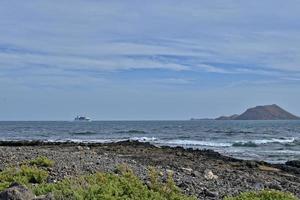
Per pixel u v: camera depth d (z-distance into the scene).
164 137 82.75
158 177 19.25
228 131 114.56
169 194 14.00
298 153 49.75
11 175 15.98
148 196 13.23
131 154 33.56
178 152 36.94
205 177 22.03
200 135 91.62
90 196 11.83
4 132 102.56
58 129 124.50
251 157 44.66
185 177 20.91
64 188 12.43
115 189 12.75
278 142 70.25
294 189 21.70
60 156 24.78
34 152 26.62
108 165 21.95
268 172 28.33
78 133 97.06
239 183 21.33
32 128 134.12
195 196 16.23
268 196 14.90
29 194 11.43
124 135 90.06
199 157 33.84
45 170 18.67
